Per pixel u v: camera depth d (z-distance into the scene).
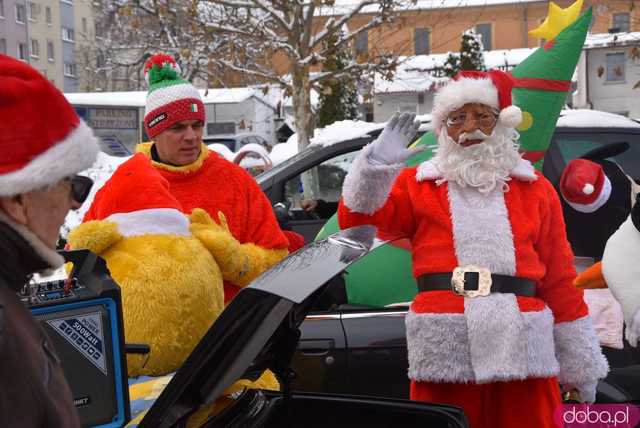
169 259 2.19
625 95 22.70
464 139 2.48
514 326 2.36
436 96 2.59
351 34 9.98
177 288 2.16
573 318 2.55
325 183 4.39
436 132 2.61
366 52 10.38
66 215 1.38
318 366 3.07
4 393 1.15
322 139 4.33
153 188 2.30
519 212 2.49
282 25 9.88
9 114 1.24
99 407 1.79
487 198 2.49
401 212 2.54
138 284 2.14
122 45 22.52
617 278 2.41
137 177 2.31
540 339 2.41
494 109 2.51
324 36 9.89
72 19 43.41
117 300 1.83
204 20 10.00
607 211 3.58
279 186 4.21
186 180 2.96
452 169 2.49
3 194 1.24
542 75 3.38
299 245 3.59
